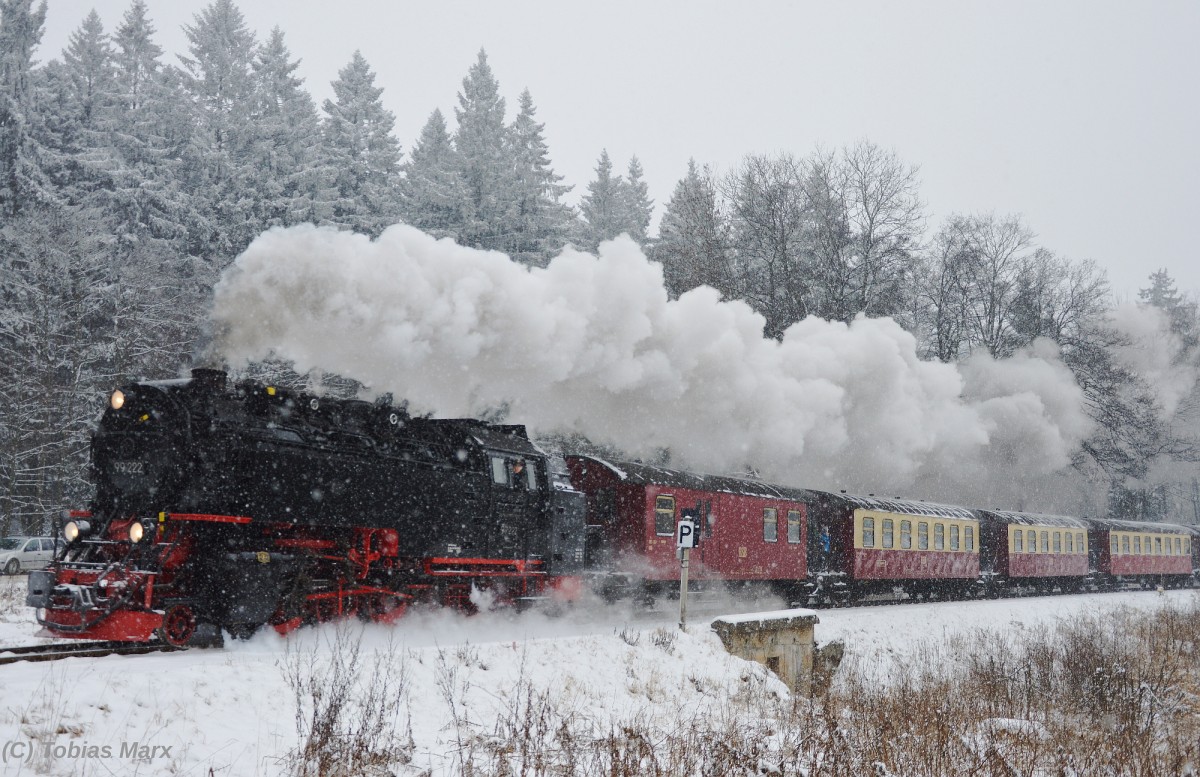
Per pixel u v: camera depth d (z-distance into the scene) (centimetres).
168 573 1147
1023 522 3500
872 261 4038
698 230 3925
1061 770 1038
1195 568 4962
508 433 1830
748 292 3872
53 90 4612
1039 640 2202
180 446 1164
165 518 1135
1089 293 4569
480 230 4438
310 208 4066
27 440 3238
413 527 1475
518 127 4984
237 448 1209
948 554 3097
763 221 3988
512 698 1061
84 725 746
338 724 829
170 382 1226
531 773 860
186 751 746
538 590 1770
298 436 1313
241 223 3956
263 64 4603
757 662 1527
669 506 2111
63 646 1125
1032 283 4562
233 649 1167
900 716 1218
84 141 4412
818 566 2702
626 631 1411
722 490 2286
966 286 4553
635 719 1095
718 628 1523
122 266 3550
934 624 2400
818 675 1677
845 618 2219
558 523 1822
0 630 1319
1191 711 1614
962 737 1156
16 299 3356
